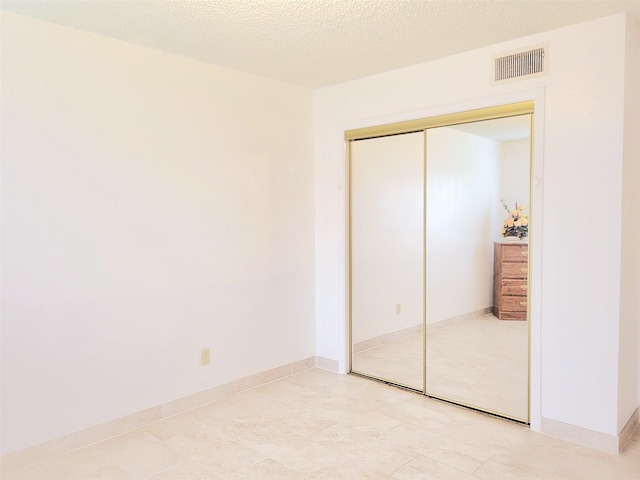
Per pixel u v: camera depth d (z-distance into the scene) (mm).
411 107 3256
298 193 3766
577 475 2299
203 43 2766
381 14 2391
